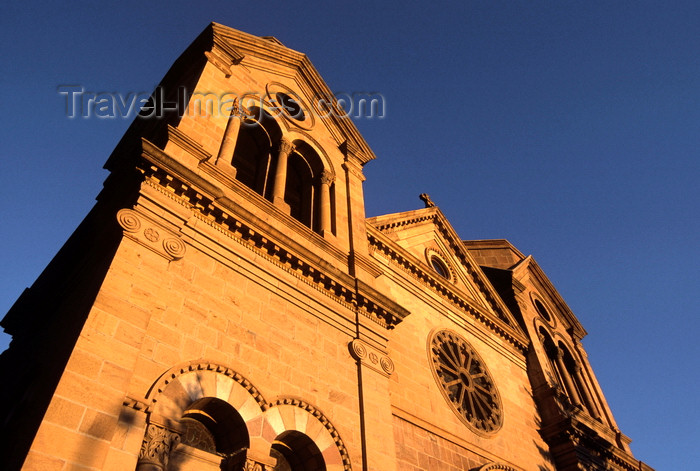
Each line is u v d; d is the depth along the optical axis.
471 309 22.73
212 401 10.50
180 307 10.87
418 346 18.64
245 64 19.42
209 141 15.02
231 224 13.16
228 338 11.37
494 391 20.39
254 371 11.38
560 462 20.55
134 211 11.27
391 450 13.00
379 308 15.83
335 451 11.80
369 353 14.62
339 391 13.04
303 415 11.77
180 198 12.39
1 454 8.91
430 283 21.77
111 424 8.29
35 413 8.50
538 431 21.25
